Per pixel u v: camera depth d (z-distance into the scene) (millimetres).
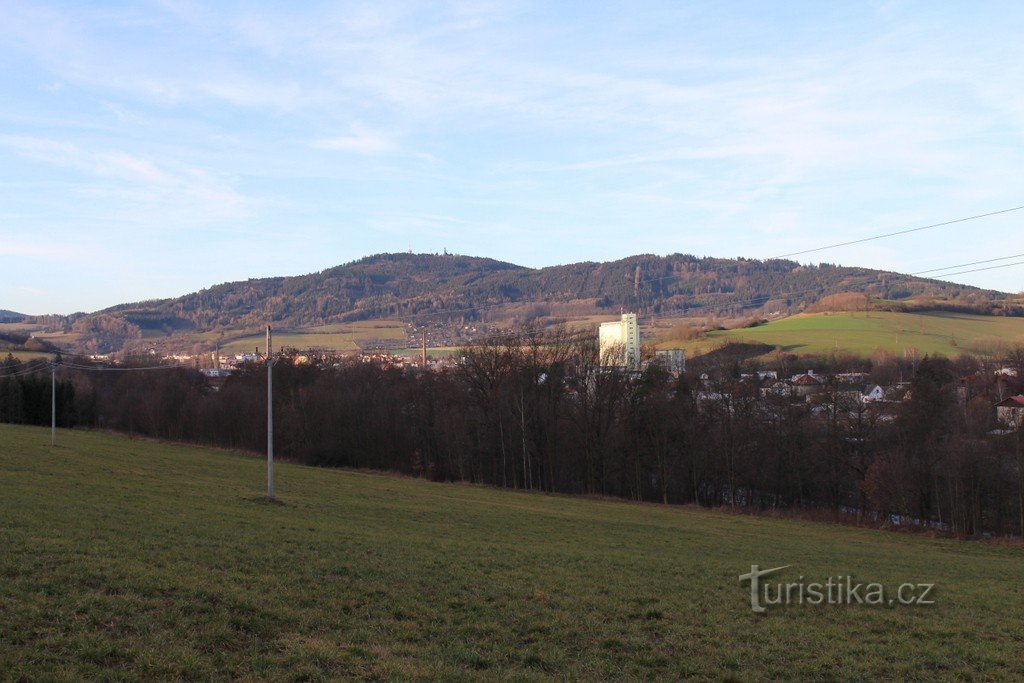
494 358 92500
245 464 76875
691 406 83750
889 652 18078
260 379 113188
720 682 15320
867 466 72562
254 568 21906
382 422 98938
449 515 45156
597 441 85688
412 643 16297
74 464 52094
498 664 15391
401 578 22422
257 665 13875
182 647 14164
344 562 24125
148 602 16594
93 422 135500
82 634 14031
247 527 30500
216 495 42906
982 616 23250
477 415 92812
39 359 151875
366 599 19516
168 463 65375
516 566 26531
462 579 23094
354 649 15297
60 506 29812
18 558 19172
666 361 113000
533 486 93062
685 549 38094
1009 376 101312
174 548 23312
